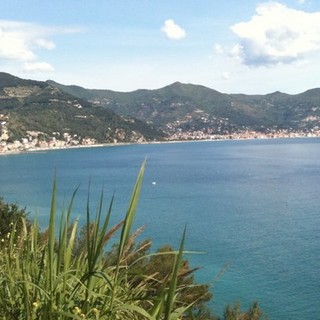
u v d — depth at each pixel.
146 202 85.75
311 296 35.59
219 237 55.75
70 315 2.64
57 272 3.13
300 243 51.88
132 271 3.92
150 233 58.09
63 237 3.00
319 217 67.69
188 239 54.75
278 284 38.41
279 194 93.31
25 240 3.71
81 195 93.88
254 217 68.94
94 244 2.88
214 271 42.09
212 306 33.84
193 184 113.94
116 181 121.50
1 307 3.01
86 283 3.18
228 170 147.25
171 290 2.45
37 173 146.50
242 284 38.62
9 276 3.12
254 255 47.25
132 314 3.35
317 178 120.94
